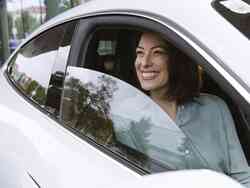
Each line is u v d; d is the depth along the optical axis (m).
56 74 2.86
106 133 2.46
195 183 1.63
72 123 2.64
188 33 2.12
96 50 2.66
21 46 3.55
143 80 2.45
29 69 3.24
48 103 2.85
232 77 1.96
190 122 2.38
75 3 8.55
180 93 2.41
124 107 2.48
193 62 2.32
